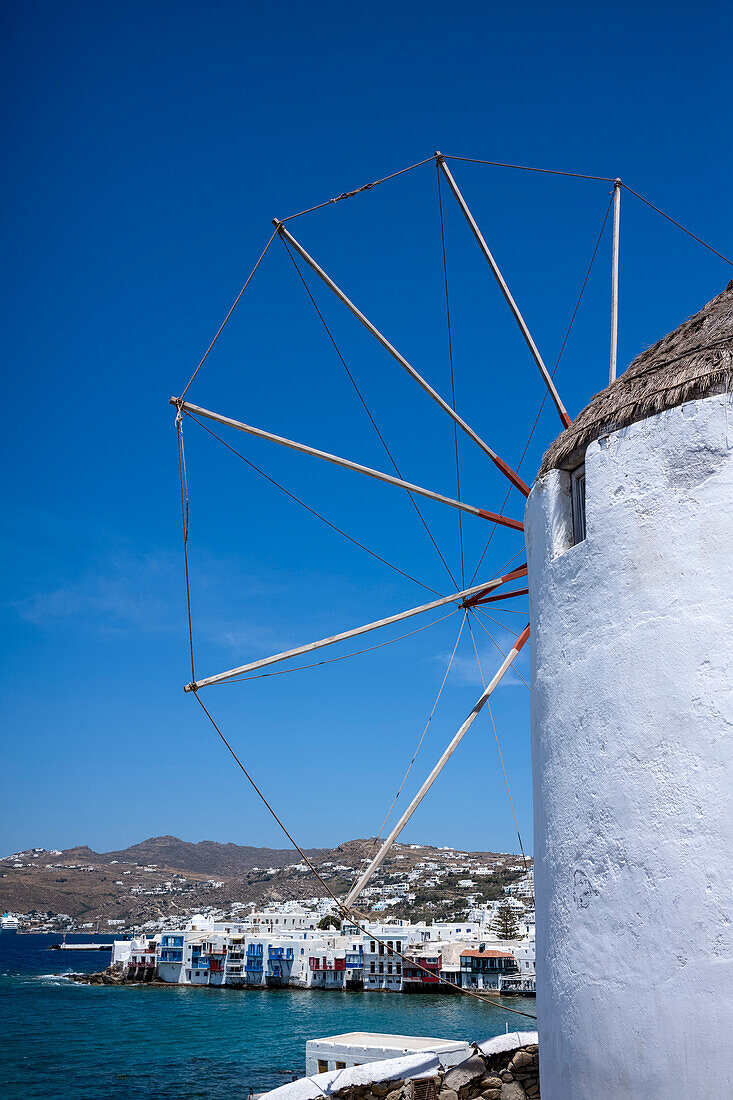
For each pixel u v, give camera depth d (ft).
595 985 22.81
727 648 21.53
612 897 22.75
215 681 40.68
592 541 25.40
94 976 416.46
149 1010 287.89
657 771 22.22
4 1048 203.82
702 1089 19.81
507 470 46.29
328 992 351.05
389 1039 90.99
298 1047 201.36
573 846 24.49
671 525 23.29
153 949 419.33
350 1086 44.06
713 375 23.35
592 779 24.07
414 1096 43.37
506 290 43.50
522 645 43.52
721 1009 19.77
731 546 22.02
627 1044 21.61
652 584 23.40
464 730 41.83
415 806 41.37
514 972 327.06
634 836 22.41
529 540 30.17
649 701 22.80
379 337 43.86
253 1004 304.91
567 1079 23.63
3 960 634.43
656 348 29.50
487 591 47.26
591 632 24.99
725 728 21.12
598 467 25.64
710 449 22.85
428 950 346.33
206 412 41.57
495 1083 43.04
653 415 24.45
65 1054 195.11
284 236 42.63
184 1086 154.92
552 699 26.50
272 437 43.11
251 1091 138.10
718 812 20.79
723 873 20.38
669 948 21.04
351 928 401.90
